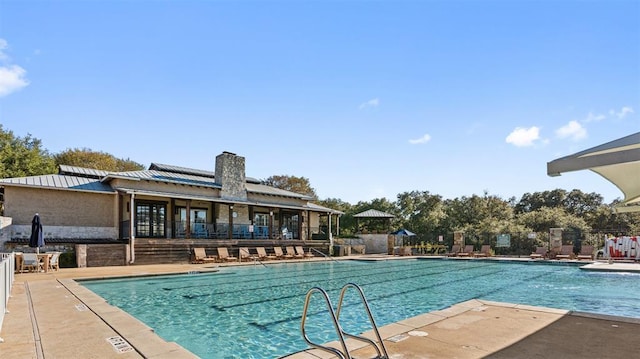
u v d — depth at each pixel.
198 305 8.84
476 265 20.06
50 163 31.27
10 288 8.65
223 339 6.09
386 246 29.70
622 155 3.91
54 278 11.56
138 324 5.68
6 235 16.84
